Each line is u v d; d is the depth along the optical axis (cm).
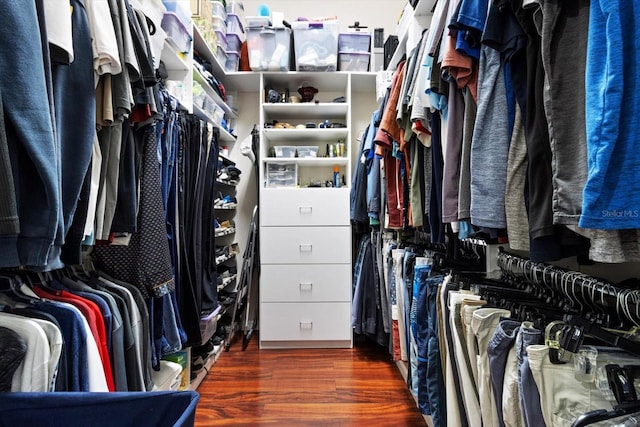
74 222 81
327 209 249
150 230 115
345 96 288
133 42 95
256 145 271
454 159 98
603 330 63
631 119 48
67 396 65
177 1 168
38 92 59
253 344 255
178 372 145
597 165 49
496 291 100
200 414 164
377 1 294
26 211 60
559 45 61
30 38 58
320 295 247
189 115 167
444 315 110
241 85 280
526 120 71
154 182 118
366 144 216
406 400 176
